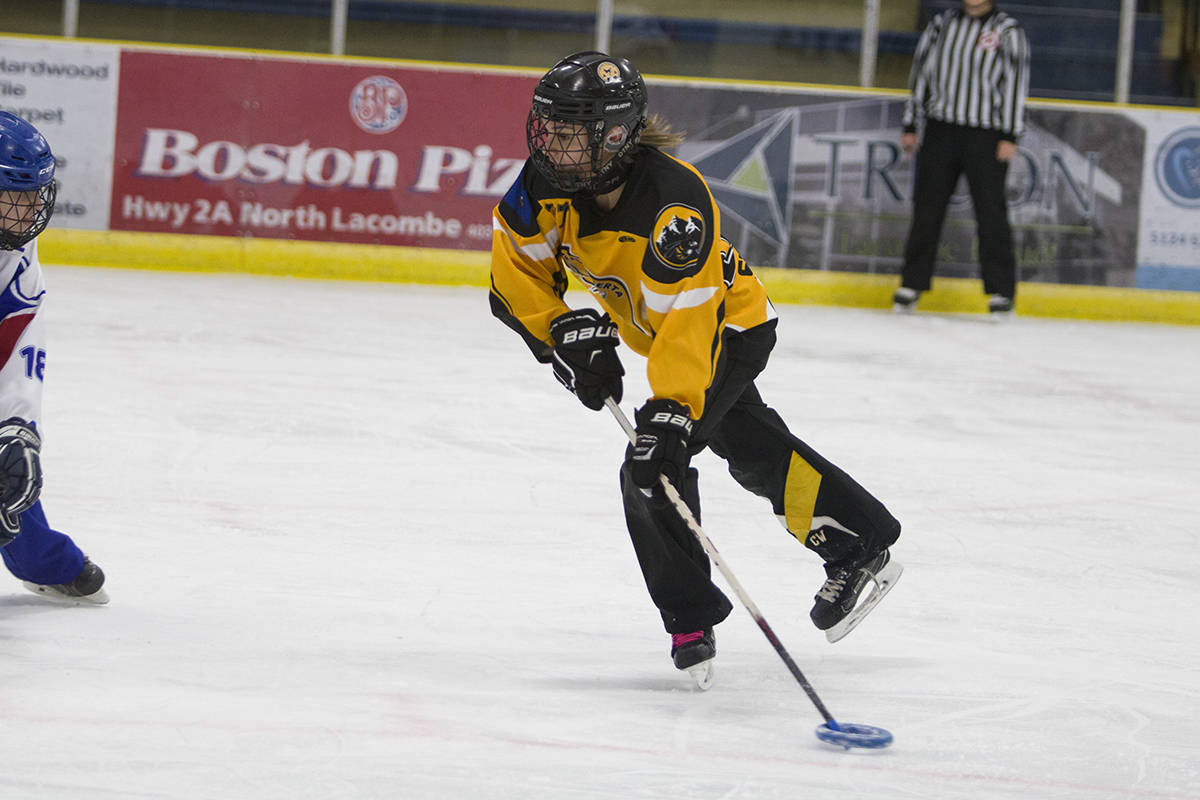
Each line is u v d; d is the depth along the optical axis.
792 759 7.79
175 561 11.23
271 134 29.42
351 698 8.44
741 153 30.12
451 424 17.08
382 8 34.91
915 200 29.47
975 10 28.50
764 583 11.50
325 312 25.30
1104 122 30.31
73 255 29.28
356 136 29.55
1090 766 7.88
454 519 12.98
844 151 30.20
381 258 29.75
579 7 34.78
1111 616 11.05
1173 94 34.78
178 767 7.24
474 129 29.73
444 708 8.35
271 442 15.66
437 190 29.75
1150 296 30.72
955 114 28.70
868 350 24.72
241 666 8.92
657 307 8.41
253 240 29.59
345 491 13.79
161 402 17.30
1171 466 16.94
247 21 34.81
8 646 9.05
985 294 29.59
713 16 34.97
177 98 29.17
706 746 7.93
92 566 9.95
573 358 8.80
